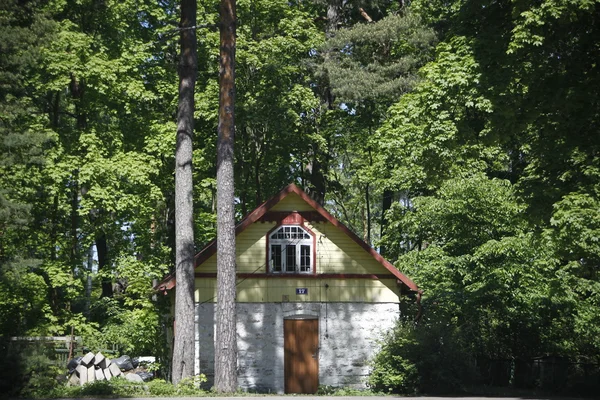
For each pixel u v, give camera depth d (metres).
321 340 29.67
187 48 27.25
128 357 33.03
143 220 36.50
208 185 36.47
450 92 24.17
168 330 32.94
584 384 26.91
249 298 29.59
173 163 37.44
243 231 29.84
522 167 37.69
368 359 29.53
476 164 35.78
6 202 25.28
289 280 29.81
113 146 35.84
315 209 30.12
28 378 23.48
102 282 39.91
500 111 22.88
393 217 39.19
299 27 39.00
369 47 38.50
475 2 24.00
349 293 29.98
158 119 37.56
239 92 38.19
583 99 22.00
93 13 36.03
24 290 32.94
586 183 22.05
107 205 33.91
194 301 27.17
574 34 22.53
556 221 21.08
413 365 26.80
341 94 36.53
